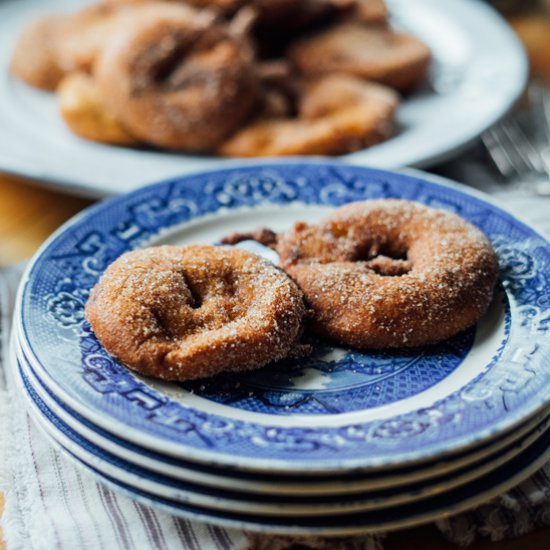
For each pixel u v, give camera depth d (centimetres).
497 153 76
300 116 79
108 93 76
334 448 47
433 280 54
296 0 82
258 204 64
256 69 79
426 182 64
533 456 49
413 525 48
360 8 88
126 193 62
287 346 52
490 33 94
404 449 47
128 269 54
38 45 84
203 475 47
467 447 47
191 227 62
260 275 54
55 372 50
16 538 49
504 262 58
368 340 53
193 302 53
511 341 53
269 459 46
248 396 51
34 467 52
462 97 83
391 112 77
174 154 77
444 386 52
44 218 71
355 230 58
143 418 48
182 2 82
